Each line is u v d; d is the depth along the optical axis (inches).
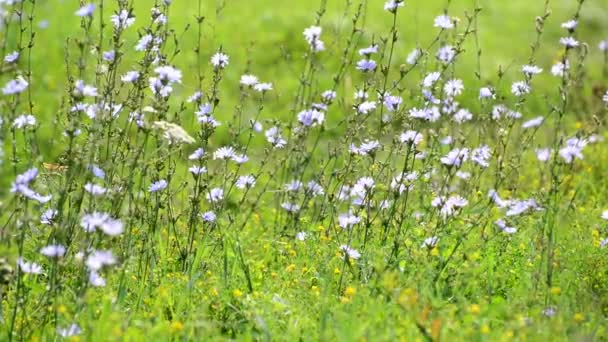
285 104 564.4
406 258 254.7
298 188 325.4
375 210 322.7
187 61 613.6
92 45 266.7
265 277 261.3
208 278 254.8
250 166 433.7
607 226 302.4
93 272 226.4
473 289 236.2
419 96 312.8
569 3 868.6
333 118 522.0
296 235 296.8
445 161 277.9
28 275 242.5
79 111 255.1
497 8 840.9
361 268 259.8
